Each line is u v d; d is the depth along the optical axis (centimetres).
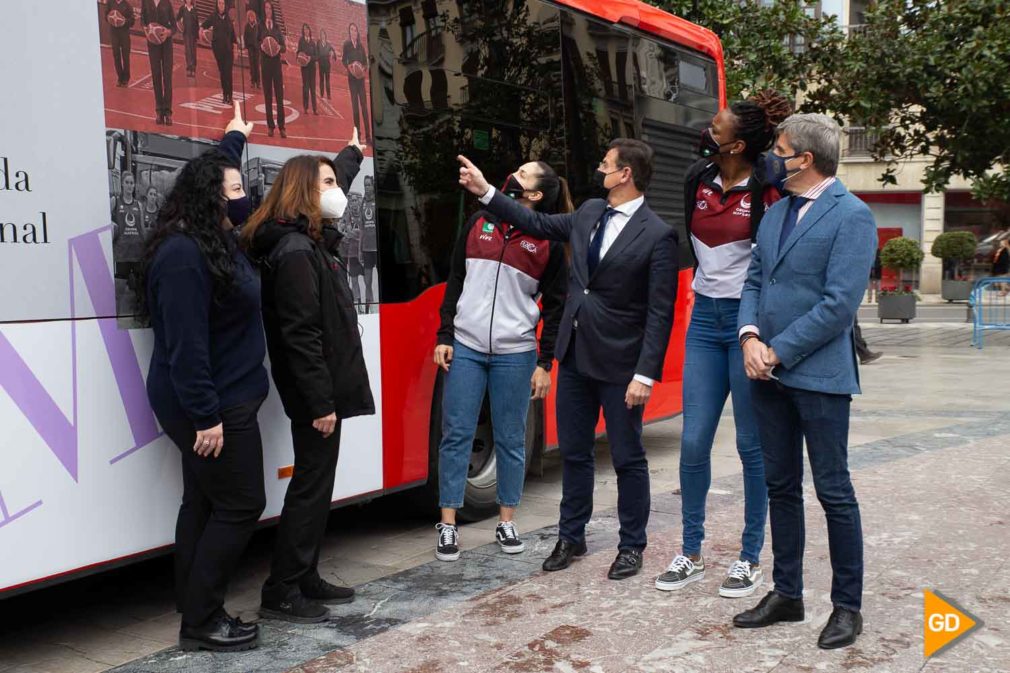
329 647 361
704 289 409
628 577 431
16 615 418
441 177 513
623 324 427
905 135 1573
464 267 479
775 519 369
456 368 473
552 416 615
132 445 357
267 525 412
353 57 455
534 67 589
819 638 348
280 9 416
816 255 341
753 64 1432
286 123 419
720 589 405
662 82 729
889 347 1571
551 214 479
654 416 714
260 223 378
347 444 449
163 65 365
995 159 1491
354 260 454
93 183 341
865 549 459
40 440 328
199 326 331
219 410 345
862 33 1483
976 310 1592
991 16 1402
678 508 565
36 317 326
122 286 352
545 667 336
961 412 903
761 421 365
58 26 331
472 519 552
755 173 388
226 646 356
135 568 486
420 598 415
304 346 367
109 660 364
